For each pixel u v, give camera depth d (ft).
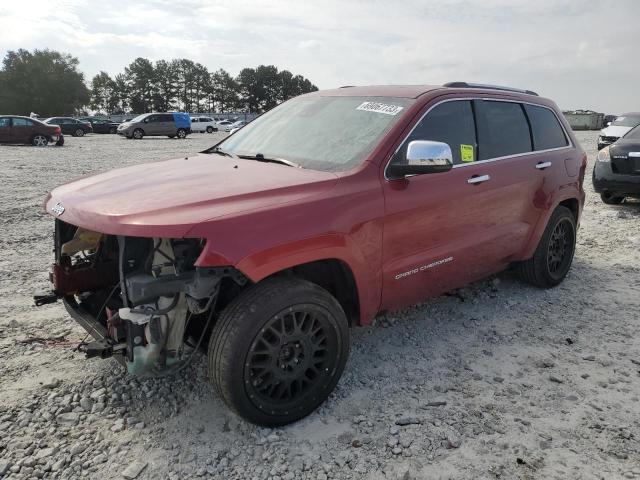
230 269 9.05
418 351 12.82
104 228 8.93
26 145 86.02
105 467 8.83
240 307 9.12
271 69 429.38
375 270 10.98
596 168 30.07
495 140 14.24
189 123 122.72
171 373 9.59
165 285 9.08
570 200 17.48
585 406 10.57
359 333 13.71
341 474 8.71
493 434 9.68
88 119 154.92
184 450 9.24
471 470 8.76
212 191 9.77
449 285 13.34
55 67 295.28
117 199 9.75
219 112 437.58
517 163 14.60
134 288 9.05
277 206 9.45
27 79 290.76
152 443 9.41
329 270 11.07
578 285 17.39
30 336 13.23
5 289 16.44
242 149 13.56
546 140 16.39
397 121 11.75
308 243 9.57
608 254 21.01
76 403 10.51
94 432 9.70
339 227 10.05
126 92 395.75
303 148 12.24
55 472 8.68
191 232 8.52
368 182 10.78
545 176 15.56
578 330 14.03
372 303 11.18
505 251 14.66
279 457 9.07
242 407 9.26
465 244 13.06
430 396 10.89
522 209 14.92
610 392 11.08
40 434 9.57
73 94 298.97
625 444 9.43
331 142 12.01
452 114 13.03
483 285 17.17
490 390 11.12
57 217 10.29
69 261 11.96
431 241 12.19
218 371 9.06
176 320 9.36
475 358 12.51
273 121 14.28
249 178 10.63
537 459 9.02
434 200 11.95
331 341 10.18
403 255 11.60
